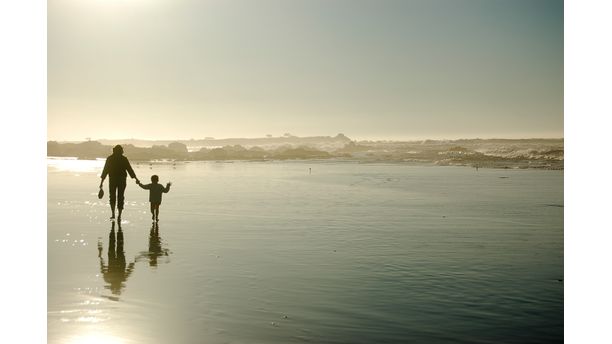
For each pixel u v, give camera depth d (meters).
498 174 37.28
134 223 13.78
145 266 8.76
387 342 5.41
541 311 6.48
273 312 6.38
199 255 9.72
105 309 6.46
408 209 17.28
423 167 51.28
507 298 7.04
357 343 5.39
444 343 5.41
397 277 8.16
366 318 6.18
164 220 14.47
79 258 9.34
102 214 15.54
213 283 7.71
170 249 10.27
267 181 31.56
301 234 12.21
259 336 5.57
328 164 62.62
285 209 17.22
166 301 6.79
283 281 7.86
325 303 6.77
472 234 12.28
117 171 13.69
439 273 8.43
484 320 6.14
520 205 18.41
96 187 24.98
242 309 6.49
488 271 8.59
